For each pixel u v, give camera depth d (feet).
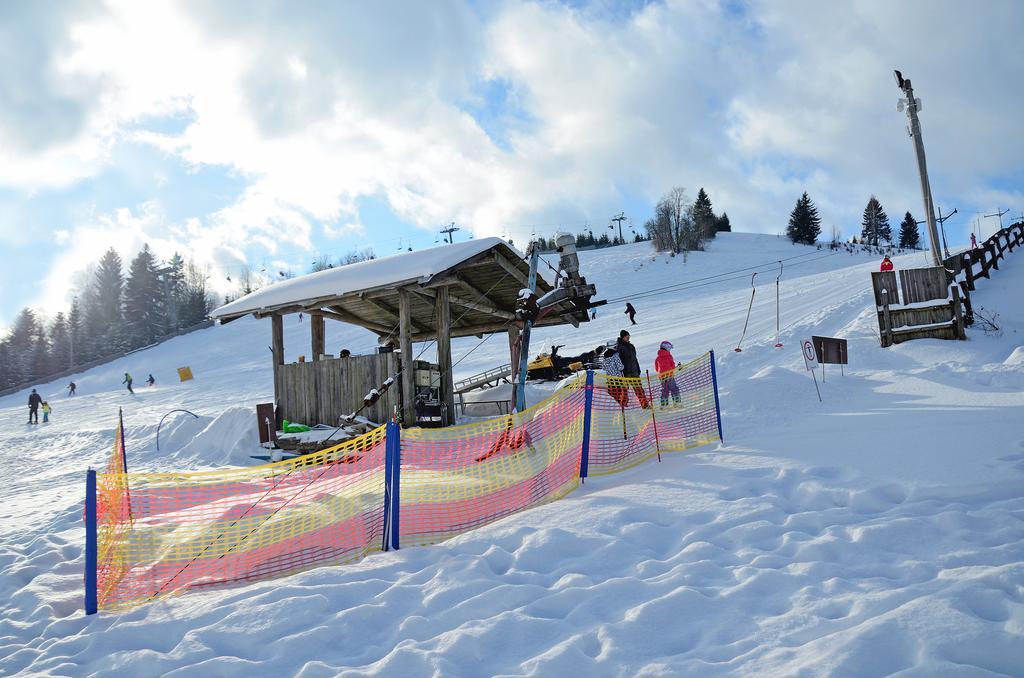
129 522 20.03
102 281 366.22
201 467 42.86
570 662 9.73
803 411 33.81
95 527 15.90
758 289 138.92
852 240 350.43
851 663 8.55
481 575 14.23
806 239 333.62
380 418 40.50
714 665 9.21
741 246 310.65
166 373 141.08
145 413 89.25
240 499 22.22
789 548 13.99
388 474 17.92
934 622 9.28
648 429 28.89
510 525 17.62
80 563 21.57
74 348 295.28
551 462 23.93
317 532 18.66
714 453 24.98
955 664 8.20
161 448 51.06
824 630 9.91
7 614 16.48
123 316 328.49
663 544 15.53
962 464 19.17
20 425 91.09
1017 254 73.72
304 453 39.96
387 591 13.76
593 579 13.39
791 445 24.88
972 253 61.98
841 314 66.80
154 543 19.24
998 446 20.76
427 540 18.13
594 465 24.09
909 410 29.96
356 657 11.09
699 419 30.19
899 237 460.96
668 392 32.12
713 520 16.71
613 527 16.71
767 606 11.21
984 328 47.42
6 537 26.96
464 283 44.06
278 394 44.21
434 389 41.98
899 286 48.85
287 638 11.82
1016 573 10.77
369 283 37.99
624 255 273.13
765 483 19.95
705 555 13.99
